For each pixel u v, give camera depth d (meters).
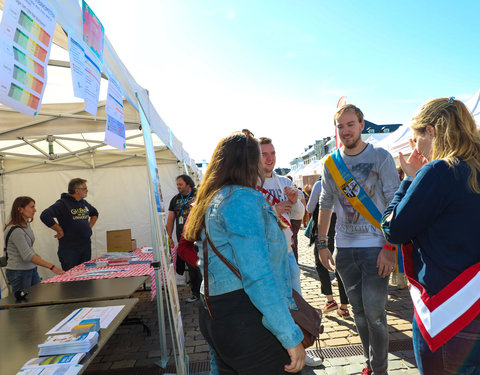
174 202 5.41
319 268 4.16
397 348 3.06
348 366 2.80
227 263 1.28
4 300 2.70
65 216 5.12
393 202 1.49
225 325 1.26
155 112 3.50
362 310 2.40
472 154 1.24
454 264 1.19
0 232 5.67
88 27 1.67
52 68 2.42
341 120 2.29
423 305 1.25
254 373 1.24
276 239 1.36
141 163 6.86
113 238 5.18
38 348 1.66
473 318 1.13
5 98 1.03
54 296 2.76
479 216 1.18
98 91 1.68
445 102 1.34
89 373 3.00
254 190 1.35
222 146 1.45
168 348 3.48
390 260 2.13
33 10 1.17
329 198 2.54
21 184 6.55
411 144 1.58
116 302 2.44
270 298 1.14
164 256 2.60
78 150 5.93
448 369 1.17
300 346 1.22
